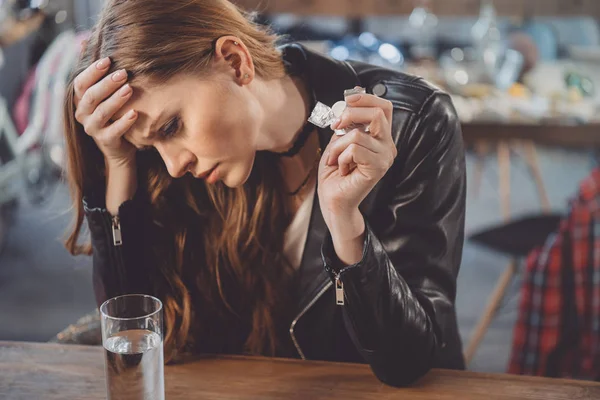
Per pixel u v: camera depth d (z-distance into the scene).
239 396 1.08
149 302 1.01
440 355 1.28
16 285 3.39
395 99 1.30
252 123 1.11
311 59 1.31
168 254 1.32
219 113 1.06
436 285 1.25
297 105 1.27
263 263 1.34
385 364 1.11
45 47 4.09
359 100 1.03
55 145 3.66
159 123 1.06
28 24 3.59
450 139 1.28
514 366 1.98
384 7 4.06
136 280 1.31
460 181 1.29
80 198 1.29
